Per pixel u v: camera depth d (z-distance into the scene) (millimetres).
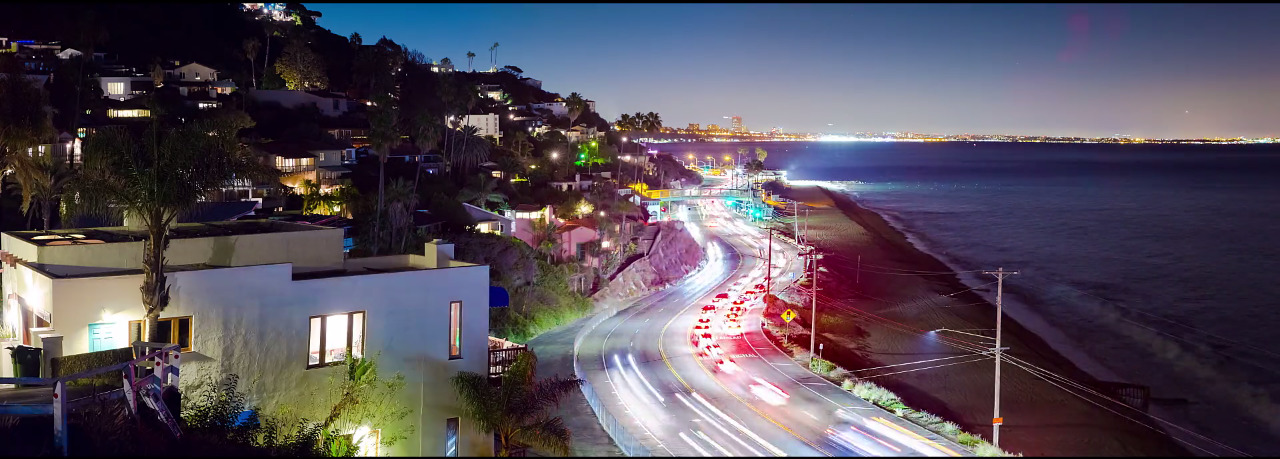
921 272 111562
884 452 36656
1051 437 45875
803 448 36906
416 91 186125
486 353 31016
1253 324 78312
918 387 55656
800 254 124188
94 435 19266
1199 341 71188
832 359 61844
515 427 31625
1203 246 135000
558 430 31844
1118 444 45000
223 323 25469
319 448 24016
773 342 64438
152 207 24797
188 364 24594
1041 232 157625
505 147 163125
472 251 72438
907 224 175000
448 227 85812
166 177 24812
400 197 79688
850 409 44125
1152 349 68438
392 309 28641
